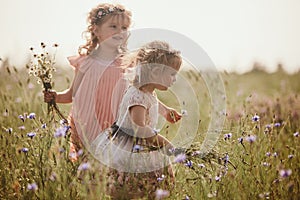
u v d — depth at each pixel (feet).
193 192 12.98
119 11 16.40
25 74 22.54
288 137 17.19
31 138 13.48
